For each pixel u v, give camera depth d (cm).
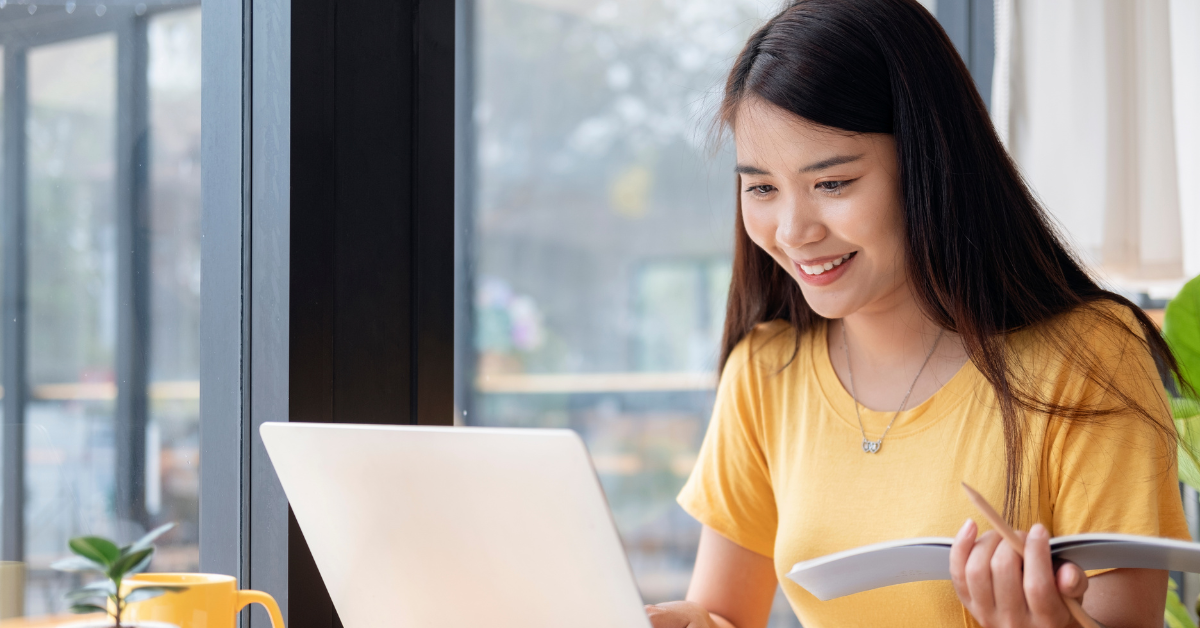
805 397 106
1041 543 62
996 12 186
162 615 64
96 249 88
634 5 523
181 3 89
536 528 61
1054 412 87
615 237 575
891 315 100
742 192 97
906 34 88
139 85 88
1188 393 98
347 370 90
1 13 83
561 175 564
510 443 59
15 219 84
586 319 574
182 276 88
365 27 92
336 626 90
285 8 84
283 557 85
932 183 89
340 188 89
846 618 97
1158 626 80
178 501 88
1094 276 108
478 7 532
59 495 84
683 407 550
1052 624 63
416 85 97
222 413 88
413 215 97
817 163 88
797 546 100
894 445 97
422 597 70
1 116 83
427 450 63
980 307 90
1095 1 179
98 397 87
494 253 564
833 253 91
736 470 110
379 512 68
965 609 90
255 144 86
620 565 58
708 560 112
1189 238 187
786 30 90
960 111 90
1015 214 93
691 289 574
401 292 96
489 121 550
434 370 99
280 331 85
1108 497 84
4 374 82
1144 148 180
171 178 89
